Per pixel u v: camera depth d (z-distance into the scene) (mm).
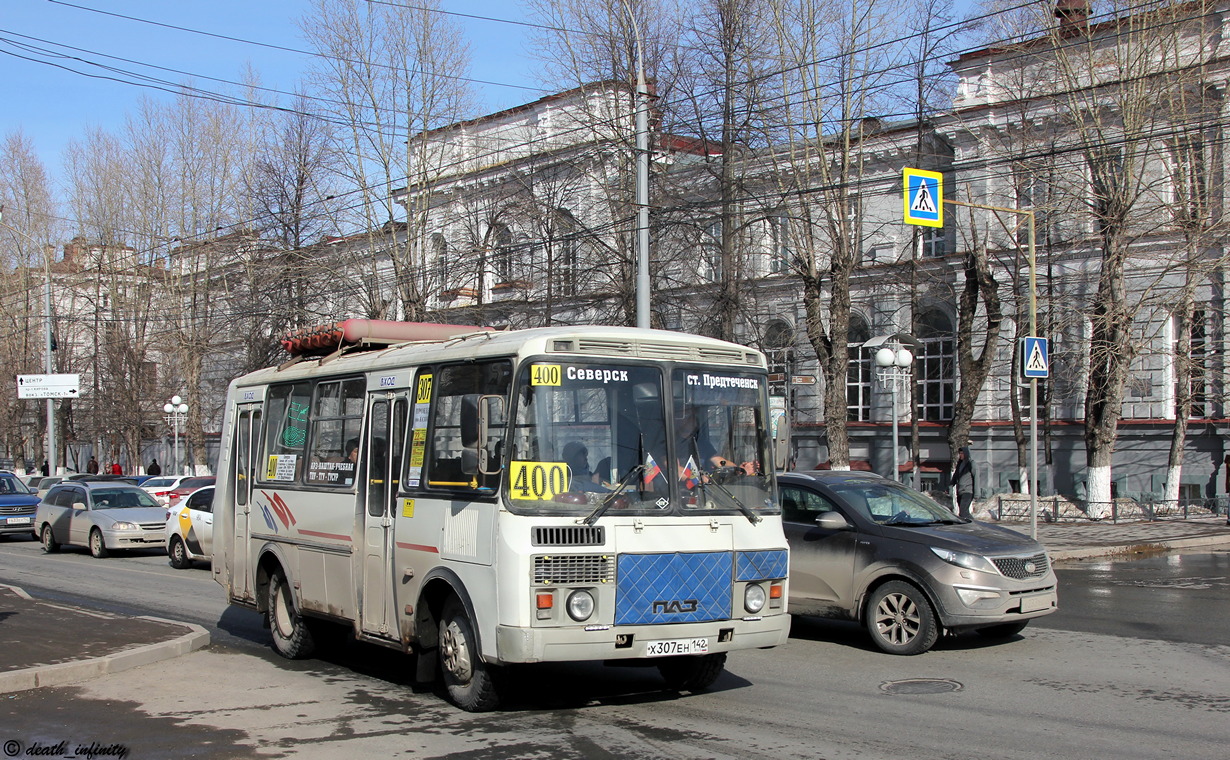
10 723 7617
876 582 10570
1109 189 24984
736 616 7805
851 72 25625
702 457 7957
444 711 8016
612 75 29031
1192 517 25891
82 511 23984
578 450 7516
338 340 10492
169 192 43375
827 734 7180
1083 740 6922
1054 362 29984
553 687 8906
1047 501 26781
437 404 8406
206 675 9508
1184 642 10539
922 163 28922
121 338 47156
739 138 27203
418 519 8367
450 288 36812
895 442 21062
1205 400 27797
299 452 10562
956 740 6965
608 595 7332
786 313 34906
